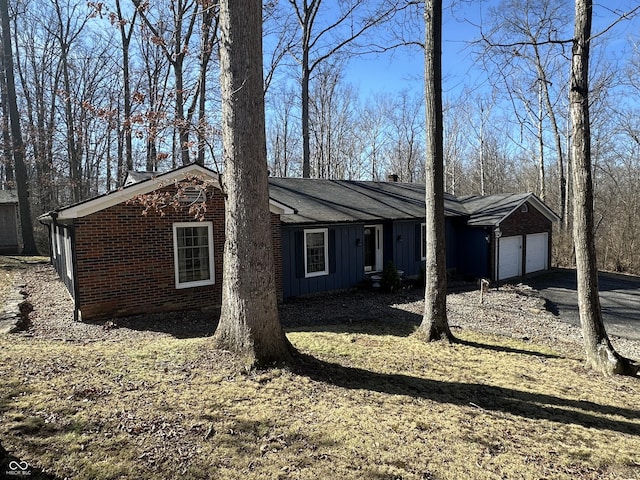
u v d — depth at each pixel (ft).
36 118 92.79
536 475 11.87
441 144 26.43
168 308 32.68
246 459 11.45
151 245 31.73
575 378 21.56
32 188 88.74
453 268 61.26
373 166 142.92
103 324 28.63
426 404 16.31
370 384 17.98
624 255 72.49
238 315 18.54
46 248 84.38
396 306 39.34
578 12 23.15
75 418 12.78
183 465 10.96
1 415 12.53
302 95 70.49
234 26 17.84
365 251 52.44
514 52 25.82
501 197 66.95
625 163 80.69
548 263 69.36
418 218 54.03
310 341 24.72
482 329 32.09
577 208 24.03
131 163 69.36
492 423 15.11
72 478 10.04
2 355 18.33
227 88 18.10
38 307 33.78
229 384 16.21
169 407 14.05
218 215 34.83
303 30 69.31
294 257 42.78
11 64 72.95
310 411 14.58
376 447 12.59
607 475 12.24
